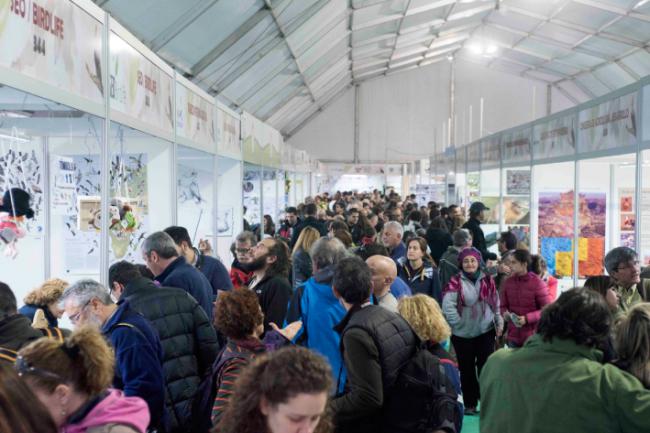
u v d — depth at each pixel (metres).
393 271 3.10
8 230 3.22
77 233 3.83
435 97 25.17
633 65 17.45
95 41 2.92
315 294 2.77
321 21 10.27
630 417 1.63
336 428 2.16
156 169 4.40
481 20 18.48
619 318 2.13
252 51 9.02
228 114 6.27
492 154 8.88
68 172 3.64
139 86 3.61
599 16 14.84
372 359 2.13
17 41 2.18
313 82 15.89
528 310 4.32
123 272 2.80
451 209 9.00
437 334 2.26
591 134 5.23
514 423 1.80
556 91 24.41
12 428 1.19
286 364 1.25
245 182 9.35
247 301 2.32
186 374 2.69
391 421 2.14
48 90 2.41
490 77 24.86
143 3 5.50
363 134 25.42
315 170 20.41
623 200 6.74
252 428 1.26
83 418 1.54
